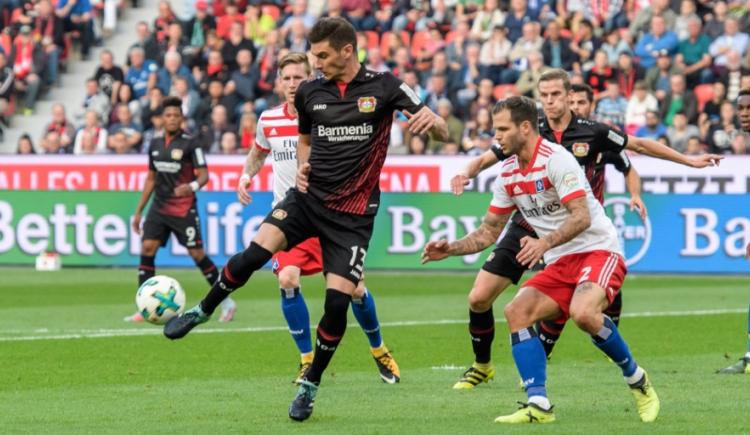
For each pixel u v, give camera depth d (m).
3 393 25.53
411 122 21.67
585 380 27.16
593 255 21.89
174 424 21.61
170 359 30.98
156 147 40.88
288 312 27.31
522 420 21.50
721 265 52.31
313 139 22.45
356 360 30.97
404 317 40.41
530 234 25.22
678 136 56.56
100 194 59.12
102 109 69.81
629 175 30.73
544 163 21.52
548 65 62.62
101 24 78.31
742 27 61.59
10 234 60.59
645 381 21.77
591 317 21.19
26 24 75.56
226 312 39.91
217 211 56.94
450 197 54.88
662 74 60.28
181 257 58.69
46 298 47.16
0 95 73.38
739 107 29.23
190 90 67.62
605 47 62.84
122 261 58.97
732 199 51.97
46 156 59.97
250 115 62.19
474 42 64.75
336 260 22.25
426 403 23.97
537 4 65.00
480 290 25.41
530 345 21.69
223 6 72.81
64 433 20.77
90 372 28.73
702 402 23.88
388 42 67.19
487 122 59.47
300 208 22.33
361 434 20.45
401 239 55.94
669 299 45.41
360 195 22.39
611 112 59.56
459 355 31.77
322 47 21.88
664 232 53.03
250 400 24.47
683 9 62.22
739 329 36.97
